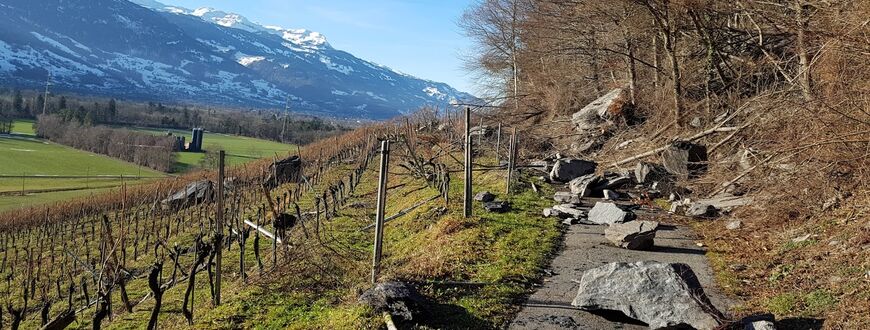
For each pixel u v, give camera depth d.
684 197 14.22
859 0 11.13
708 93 19.20
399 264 9.99
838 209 9.74
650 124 20.61
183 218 19.33
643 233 10.13
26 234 22.08
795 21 14.79
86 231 21.14
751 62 18.22
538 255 9.71
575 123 23.58
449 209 13.19
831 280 7.36
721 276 8.48
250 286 9.43
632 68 23.03
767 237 10.01
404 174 20.48
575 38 27.64
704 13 19.39
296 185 23.41
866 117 10.12
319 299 8.53
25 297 10.80
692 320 6.25
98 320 7.37
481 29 36.72
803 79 13.66
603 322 6.95
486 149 22.61
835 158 10.41
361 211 16.52
